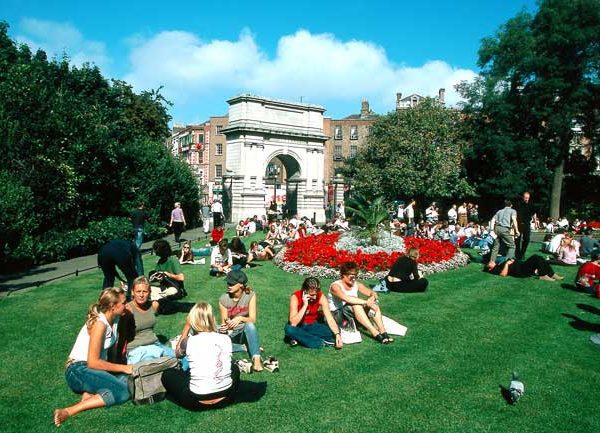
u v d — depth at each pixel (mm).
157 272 10727
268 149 46812
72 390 6480
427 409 6301
